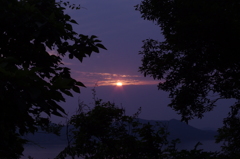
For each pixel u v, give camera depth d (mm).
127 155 6520
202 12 8719
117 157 6594
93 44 5082
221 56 8969
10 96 2752
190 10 9258
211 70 10078
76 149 6438
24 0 5070
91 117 6531
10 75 2516
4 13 4203
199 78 10125
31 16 4266
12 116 3418
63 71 5227
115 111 6703
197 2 8773
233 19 7922
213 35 8352
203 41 8836
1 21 4328
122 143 6531
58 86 2756
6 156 4426
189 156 5121
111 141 6523
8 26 4398
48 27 4371
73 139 6418
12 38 4629
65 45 5047
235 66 9266
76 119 6477
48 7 5090
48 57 4902
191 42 8977
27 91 2584
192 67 9906
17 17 4258
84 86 3822
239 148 9305
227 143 9898
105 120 6719
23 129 4008
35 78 2602
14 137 4328
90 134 6461
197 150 5176
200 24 8141
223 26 8016
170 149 5840
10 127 3721
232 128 10156
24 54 4734
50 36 4523
